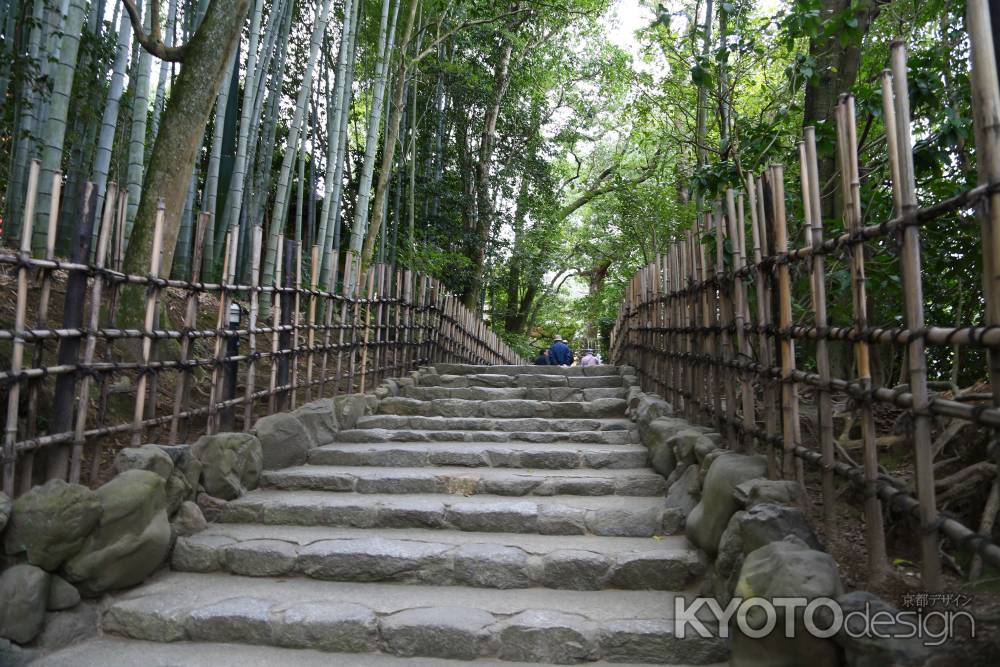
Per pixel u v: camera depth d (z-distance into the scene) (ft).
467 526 11.91
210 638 9.09
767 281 10.48
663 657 8.58
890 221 6.90
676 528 11.49
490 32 41.91
